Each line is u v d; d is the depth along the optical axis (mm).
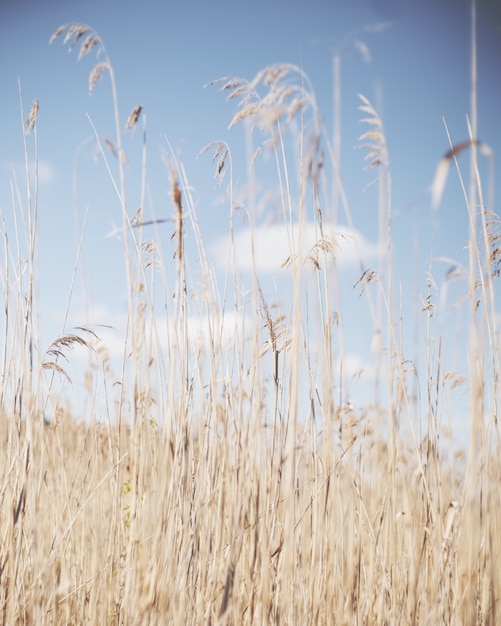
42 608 3014
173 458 2996
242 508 2975
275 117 2676
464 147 2270
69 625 3232
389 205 2904
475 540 2822
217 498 3076
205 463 3096
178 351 3043
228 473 3010
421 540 3041
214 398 3035
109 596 3154
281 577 2965
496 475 2943
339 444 3084
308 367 3104
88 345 3266
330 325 2959
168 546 2910
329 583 3031
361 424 3256
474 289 2727
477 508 2842
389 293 2965
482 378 2764
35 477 3115
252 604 2965
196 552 3027
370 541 3121
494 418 2934
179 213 2857
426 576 3137
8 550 3029
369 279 3012
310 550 3082
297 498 3047
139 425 3105
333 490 3100
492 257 2963
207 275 3104
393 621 3041
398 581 3143
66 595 3107
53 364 3232
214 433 3074
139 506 3059
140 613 2883
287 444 3025
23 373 3031
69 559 3283
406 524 3223
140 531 3062
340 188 2830
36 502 3105
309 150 2748
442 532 3121
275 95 2740
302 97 2754
